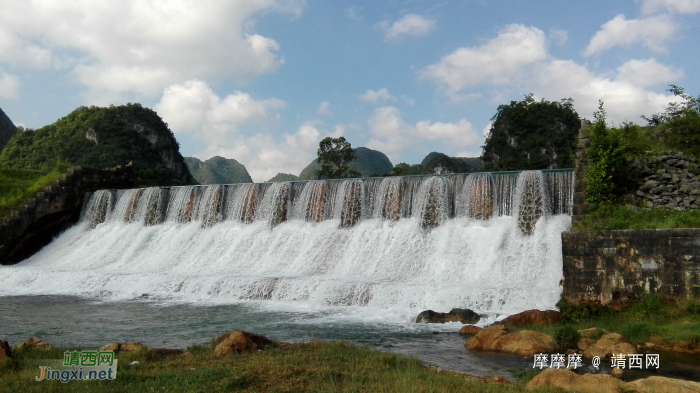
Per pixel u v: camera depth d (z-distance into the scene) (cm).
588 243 1823
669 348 1356
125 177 4434
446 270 2367
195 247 3222
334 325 1714
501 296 1902
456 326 1686
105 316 1919
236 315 1905
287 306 2089
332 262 2670
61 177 3959
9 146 9306
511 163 8731
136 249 3344
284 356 1124
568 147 8625
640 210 2017
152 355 1129
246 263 2898
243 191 3434
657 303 1666
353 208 2986
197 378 902
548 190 2472
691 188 2020
